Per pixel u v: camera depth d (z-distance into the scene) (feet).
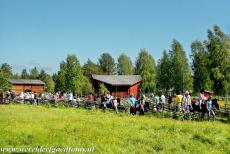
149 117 125.90
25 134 71.97
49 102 187.73
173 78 386.93
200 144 78.02
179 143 76.95
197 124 101.76
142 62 470.80
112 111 146.82
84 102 172.55
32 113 121.60
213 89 335.26
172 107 134.62
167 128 91.45
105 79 285.43
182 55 402.11
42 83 469.16
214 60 335.67
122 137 77.97
